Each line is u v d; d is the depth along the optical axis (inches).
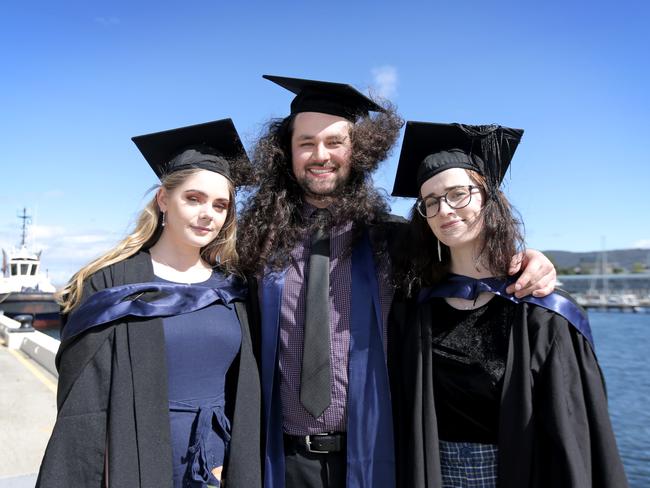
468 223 84.2
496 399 80.0
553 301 80.9
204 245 91.0
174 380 81.9
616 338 1812.3
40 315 1104.8
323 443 91.0
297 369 93.9
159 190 92.7
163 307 82.9
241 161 101.2
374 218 104.4
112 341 79.3
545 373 77.0
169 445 77.0
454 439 82.4
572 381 76.5
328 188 101.5
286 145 107.7
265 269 99.7
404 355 89.0
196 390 83.1
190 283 91.0
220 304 90.4
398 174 105.8
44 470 71.7
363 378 91.5
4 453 198.5
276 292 97.2
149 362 79.0
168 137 97.8
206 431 81.3
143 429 75.7
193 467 78.4
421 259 91.7
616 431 625.9
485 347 81.9
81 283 84.9
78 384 76.6
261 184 105.3
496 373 79.9
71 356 78.6
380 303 96.0
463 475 80.6
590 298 3496.6
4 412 256.5
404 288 93.1
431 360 84.2
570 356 77.6
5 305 1074.1
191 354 83.2
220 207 92.1
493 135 87.0
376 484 88.1
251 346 92.7
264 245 101.7
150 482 73.8
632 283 4832.7
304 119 101.3
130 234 92.2
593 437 75.0
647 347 1540.4
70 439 73.6
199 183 88.7
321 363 91.2
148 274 87.4
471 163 87.0
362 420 90.1
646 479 452.8
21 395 290.8
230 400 90.8
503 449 77.0
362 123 104.3
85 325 79.3
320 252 98.6
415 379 84.5
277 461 91.5
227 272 97.6
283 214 101.7
